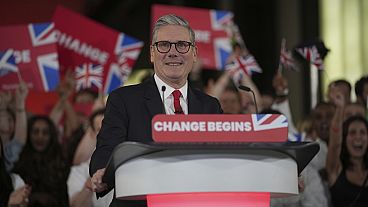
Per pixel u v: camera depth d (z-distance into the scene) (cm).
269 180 539
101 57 1340
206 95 670
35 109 1389
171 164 532
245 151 536
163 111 643
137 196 554
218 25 1379
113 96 650
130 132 637
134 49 1353
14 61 1218
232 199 538
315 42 1191
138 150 534
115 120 638
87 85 1311
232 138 544
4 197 979
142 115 640
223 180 531
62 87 1338
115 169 571
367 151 1046
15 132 1179
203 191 530
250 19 2166
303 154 565
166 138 539
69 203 1089
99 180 587
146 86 654
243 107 1256
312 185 1026
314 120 1172
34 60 1265
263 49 2119
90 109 1343
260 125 547
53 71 1262
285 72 1847
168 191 532
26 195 1013
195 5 2388
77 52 1335
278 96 1227
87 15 2688
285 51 1218
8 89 1212
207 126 543
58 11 1331
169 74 638
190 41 639
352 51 1850
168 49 634
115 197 602
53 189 1094
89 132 1112
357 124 1048
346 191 1045
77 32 1335
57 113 1331
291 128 1217
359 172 1047
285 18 2019
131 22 2711
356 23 1847
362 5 1839
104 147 626
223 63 1375
